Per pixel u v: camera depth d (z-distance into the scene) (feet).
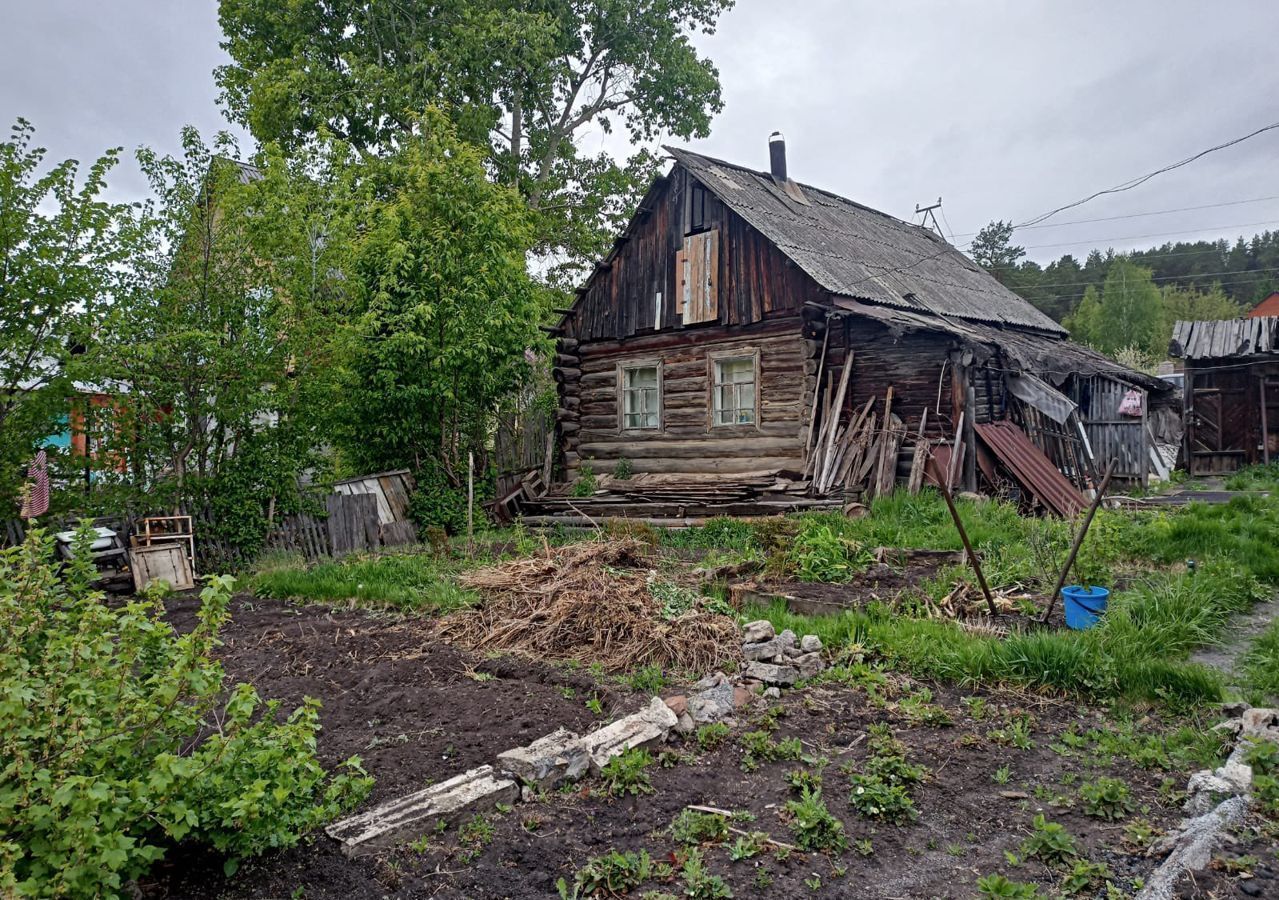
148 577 29.19
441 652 20.39
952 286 59.31
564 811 11.96
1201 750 13.46
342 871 10.19
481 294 43.11
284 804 10.34
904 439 41.29
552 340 53.93
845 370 43.55
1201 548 28.04
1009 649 17.67
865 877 10.26
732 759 13.84
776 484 42.29
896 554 28.63
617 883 10.05
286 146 64.80
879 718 15.61
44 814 7.97
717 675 17.60
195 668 9.85
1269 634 18.78
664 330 51.06
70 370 28.55
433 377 42.24
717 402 48.98
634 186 79.10
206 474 33.68
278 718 16.06
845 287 43.16
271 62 65.72
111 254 30.32
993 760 13.69
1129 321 190.49
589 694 17.19
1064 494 40.14
